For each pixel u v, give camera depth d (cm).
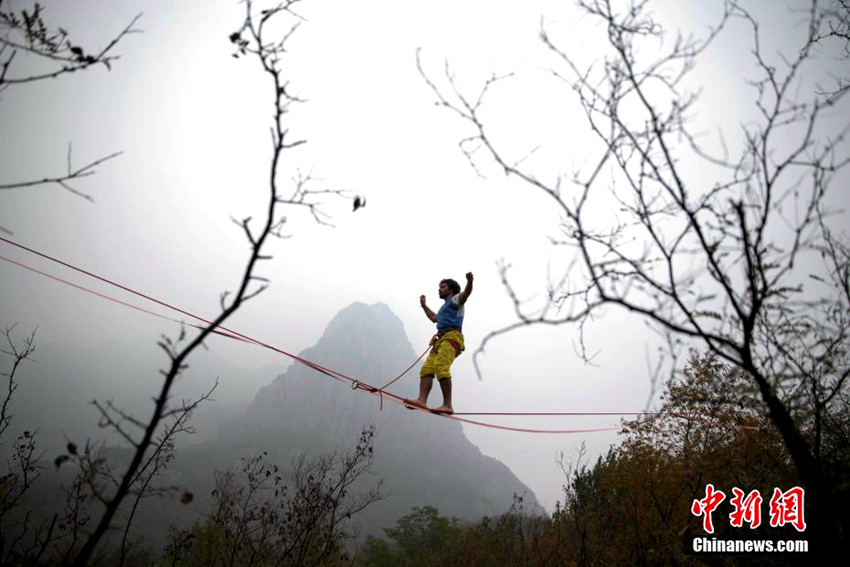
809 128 235
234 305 197
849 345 311
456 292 691
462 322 679
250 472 1204
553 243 252
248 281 198
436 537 2688
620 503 948
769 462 700
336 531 1140
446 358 638
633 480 881
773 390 254
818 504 254
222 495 1150
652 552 709
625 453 946
